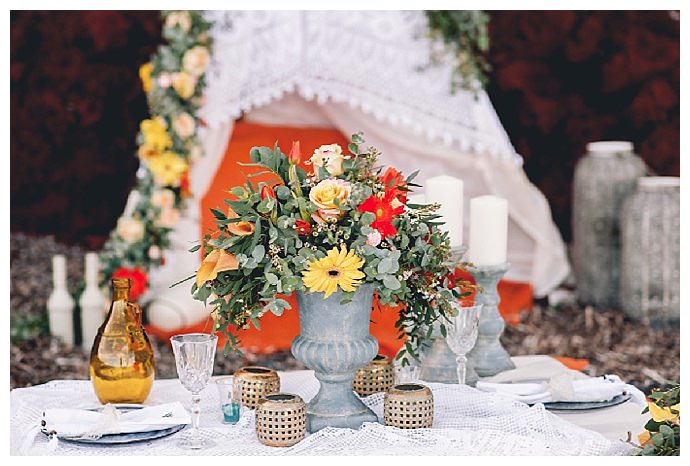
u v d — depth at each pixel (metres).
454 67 5.08
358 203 2.11
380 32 4.95
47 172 7.70
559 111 7.35
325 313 2.19
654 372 4.74
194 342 2.10
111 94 7.50
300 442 2.13
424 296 2.25
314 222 2.14
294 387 2.59
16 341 5.06
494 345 2.87
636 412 2.45
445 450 2.11
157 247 4.96
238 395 2.29
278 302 2.09
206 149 4.98
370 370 2.50
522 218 5.74
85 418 2.22
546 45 7.29
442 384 2.45
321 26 4.89
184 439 2.18
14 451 2.14
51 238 7.78
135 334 2.46
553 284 5.99
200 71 4.76
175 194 4.92
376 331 4.74
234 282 2.16
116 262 5.05
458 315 2.38
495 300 2.85
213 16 4.84
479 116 5.17
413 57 5.01
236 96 4.88
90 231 7.77
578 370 3.10
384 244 2.15
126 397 2.43
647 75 7.08
